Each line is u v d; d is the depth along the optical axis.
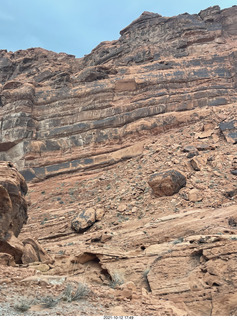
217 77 43.72
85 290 7.36
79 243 20.47
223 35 53.44
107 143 39.66
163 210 23.11
